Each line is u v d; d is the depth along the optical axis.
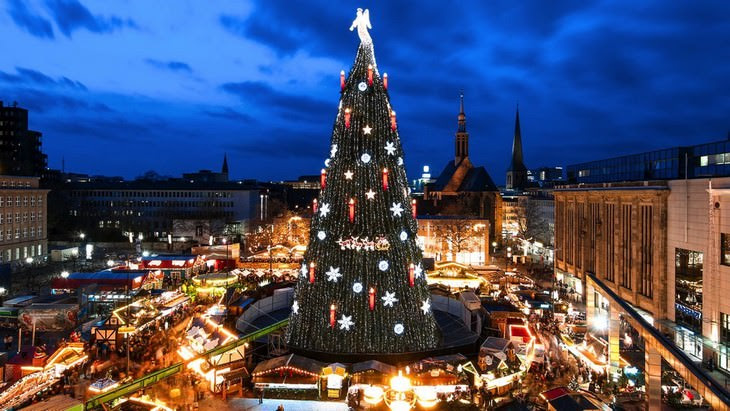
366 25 41.53
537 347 42.50
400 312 40.09
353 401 32.81
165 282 73.75
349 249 40.16
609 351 41.09
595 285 46.03
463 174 164.12
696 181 48.94
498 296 63.69
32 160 198.25
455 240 113.81
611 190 65.00
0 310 53.72
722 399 22.42
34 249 108.62
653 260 55.62
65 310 54.06
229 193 162.62
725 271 44.22
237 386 35.50
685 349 48.12
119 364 40.31
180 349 41.28
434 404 32.50
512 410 32.12
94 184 170.50
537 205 159.25
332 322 39.25
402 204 41.12
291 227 136.75
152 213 163.75
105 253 116.12
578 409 28.23
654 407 32.91
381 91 41.56
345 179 40.69
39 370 38.28
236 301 53.97
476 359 40.28
